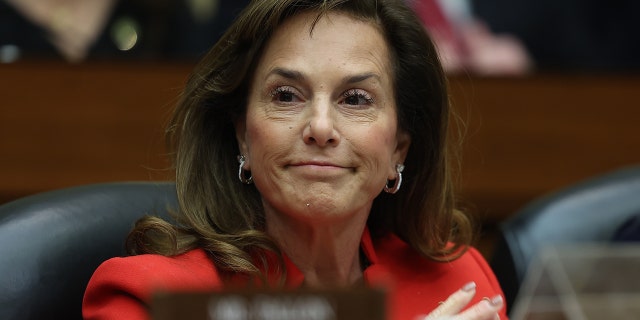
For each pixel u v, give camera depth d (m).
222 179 6.05
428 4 12.13
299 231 5.90
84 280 6.07
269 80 5.59
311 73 5.52
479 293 6.50
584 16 12.84
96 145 11.71
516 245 7.49
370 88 5.64
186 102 6.04
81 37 11.84
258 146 5.58
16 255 5.82
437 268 6.57
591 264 4.96
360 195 5.56
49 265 5.91
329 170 5.46
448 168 6.52
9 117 11.65
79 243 6.08
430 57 6.10
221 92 5.89
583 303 4.90
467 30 12.38
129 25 11.97
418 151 6.38
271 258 5.93
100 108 11.68
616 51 12.87
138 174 11.72
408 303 6.35
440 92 6.21
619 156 12.31
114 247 6.25
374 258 6.42
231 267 5.73
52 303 5.90
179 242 5.81
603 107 12.25
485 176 12.16
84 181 11.72
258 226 6.05
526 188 12.20
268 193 5.59
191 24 12.01
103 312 5.37
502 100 12.10
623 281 4.92
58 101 11.65
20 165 11.70
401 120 6.18
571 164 12.27
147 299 5.33
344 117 5.56
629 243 7.42
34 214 6.02
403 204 6.52
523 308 4.96
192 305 2.98
